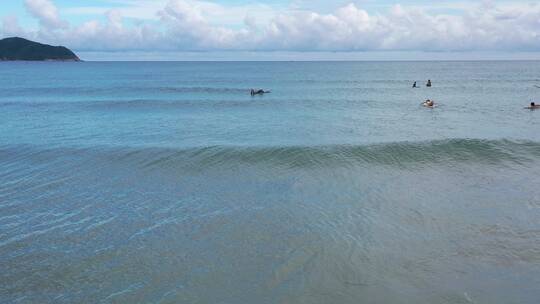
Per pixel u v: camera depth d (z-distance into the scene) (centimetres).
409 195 1780
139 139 2811
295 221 1523
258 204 1684
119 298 1077
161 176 2036
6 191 1808
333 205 1672
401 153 2342
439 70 15538
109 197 1753
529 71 14275
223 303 1059
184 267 1222
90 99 5528
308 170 2131
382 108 4491
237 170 2130
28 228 1457
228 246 1344
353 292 1104
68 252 1299
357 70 15962
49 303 1055
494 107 4494
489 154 2316
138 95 6078
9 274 1177
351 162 2234
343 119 3738
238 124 3481
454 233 1430
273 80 9619
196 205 1673
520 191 1814
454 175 2045
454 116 3878
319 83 8544
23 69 17512
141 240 1380
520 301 1058
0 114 4100
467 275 1178
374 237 1402
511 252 1302
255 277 1173
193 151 2389
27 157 2322
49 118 3841
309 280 1159
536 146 2395
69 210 1614
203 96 5853
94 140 2766
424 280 1155
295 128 3275
